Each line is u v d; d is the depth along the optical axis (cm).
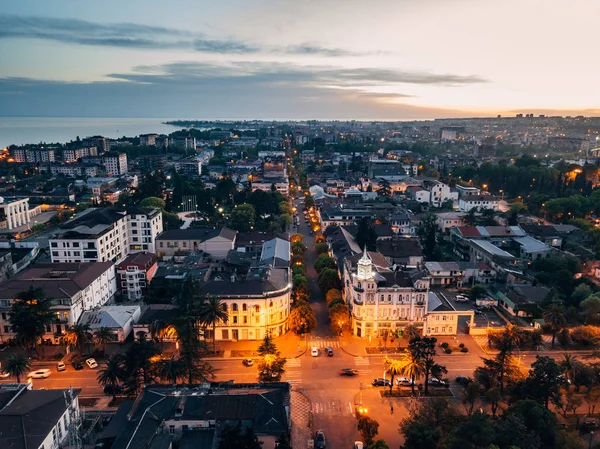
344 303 18250
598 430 12081
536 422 10962
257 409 11162
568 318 17950
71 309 16500
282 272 19462
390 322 17112
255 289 17138
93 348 16288
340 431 12175
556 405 12569
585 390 13188
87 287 17762
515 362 14412
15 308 15175
